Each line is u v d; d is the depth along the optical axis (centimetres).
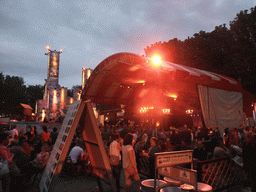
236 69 2205
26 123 1498
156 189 366
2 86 5100
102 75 1305
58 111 4203
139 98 1827
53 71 4384
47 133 998
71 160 705
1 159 428
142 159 757
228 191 523
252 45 2281
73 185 609
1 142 441
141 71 1228
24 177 518
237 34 2386
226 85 1341
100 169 485
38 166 612
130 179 480
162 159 355
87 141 524
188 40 2548
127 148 476
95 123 434
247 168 449
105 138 1125
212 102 1228
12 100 5169
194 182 341
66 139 406
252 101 1498
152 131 1548
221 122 1253
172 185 401
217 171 505
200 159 650
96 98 1600
